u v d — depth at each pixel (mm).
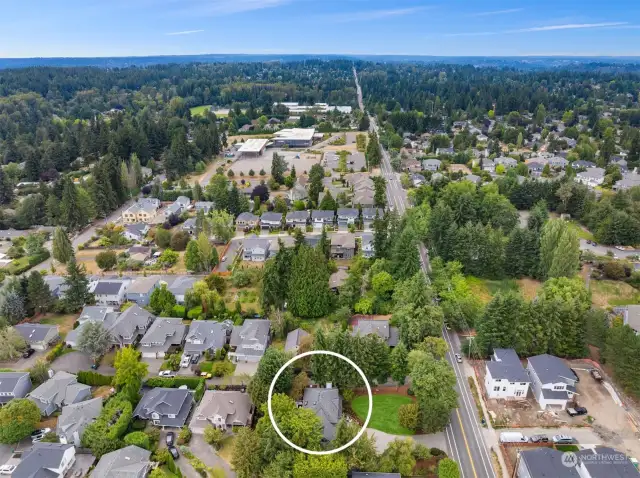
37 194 169625
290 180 199750
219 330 95312
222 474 66375
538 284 118375
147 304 109875
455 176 199750
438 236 131750
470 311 98625
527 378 78875
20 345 91125
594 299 111688
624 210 146875
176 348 93625
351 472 62781
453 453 69188
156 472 62688
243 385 83625
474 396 80562
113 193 174625
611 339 81938
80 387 79938
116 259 130500
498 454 69000
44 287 105188
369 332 91562
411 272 109062
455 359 89750
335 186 194500
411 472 64625
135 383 78438
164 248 142500
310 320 101688
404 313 90500
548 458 63438
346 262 129125
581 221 157875
